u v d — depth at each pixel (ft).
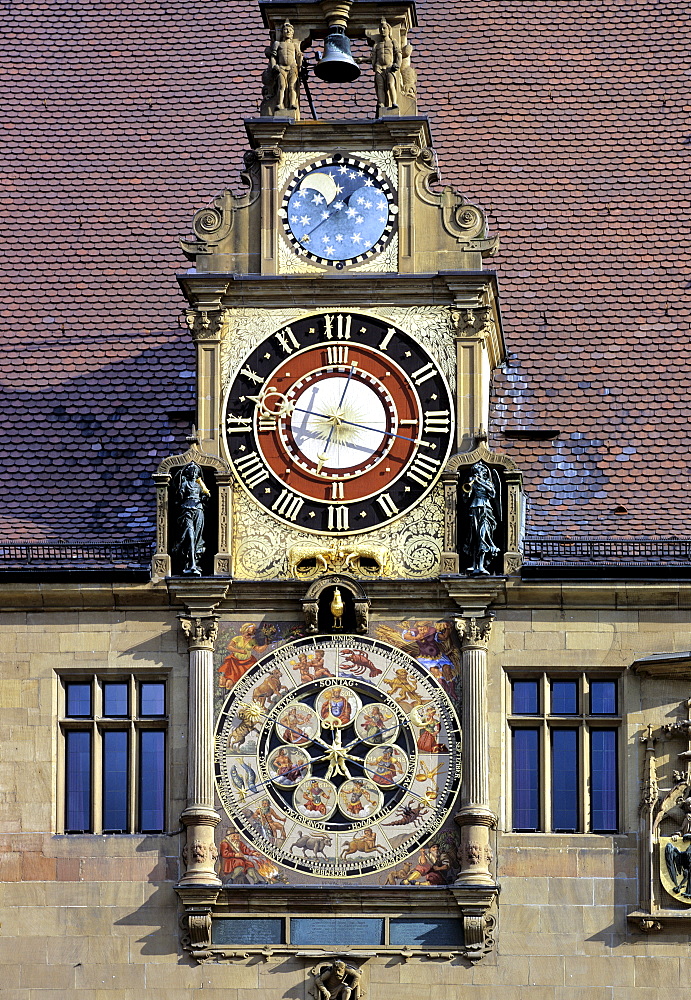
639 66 251.60
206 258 220.64
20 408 232.12
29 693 215.72
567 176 244.42
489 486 214.69
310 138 221.46
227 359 219.20
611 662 213.66
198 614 214.28
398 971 208.23
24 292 240.12
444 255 219.41
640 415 229.25
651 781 211.41
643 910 208.74
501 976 208.23
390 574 214.90
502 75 251.60
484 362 219.61
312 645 213.66
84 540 221.05
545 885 209.87
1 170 247.70
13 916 211.61
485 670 212.64
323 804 210.59
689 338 233.76
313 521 216.33
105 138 249.75
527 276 238.27
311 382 218.59
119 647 215.92
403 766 211.00
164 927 210.38
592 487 224.53
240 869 209.97
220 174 246.88
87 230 243.60
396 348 218.59
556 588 213.87
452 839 209.77
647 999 207.72
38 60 255.91
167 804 213.46
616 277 238.07
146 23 258.16
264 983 208.44
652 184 243.60
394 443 217.15
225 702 213.25
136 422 230.68
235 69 254.27
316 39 235.40
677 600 214.28
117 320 237.66
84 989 209.87
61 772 215.31
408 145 221.05
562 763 213.25
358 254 220.02
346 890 208.44
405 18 224.12
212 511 216.74
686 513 222.07
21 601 216.74
